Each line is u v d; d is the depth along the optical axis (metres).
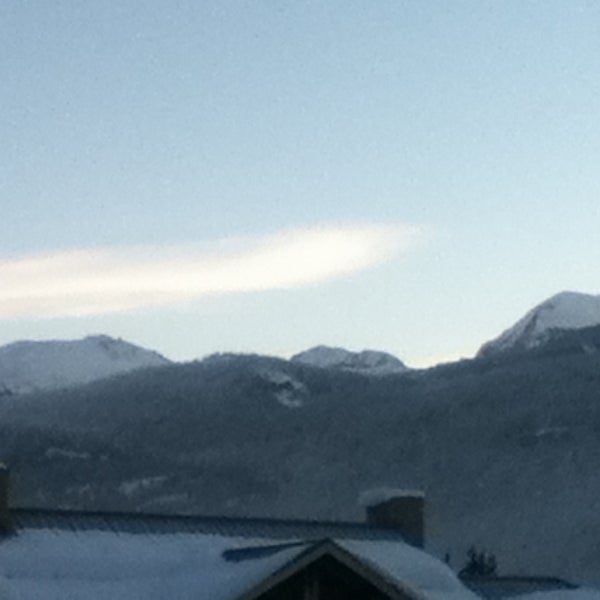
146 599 34.69
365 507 46.50
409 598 35.94
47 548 36.53
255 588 34.00
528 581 57.22
